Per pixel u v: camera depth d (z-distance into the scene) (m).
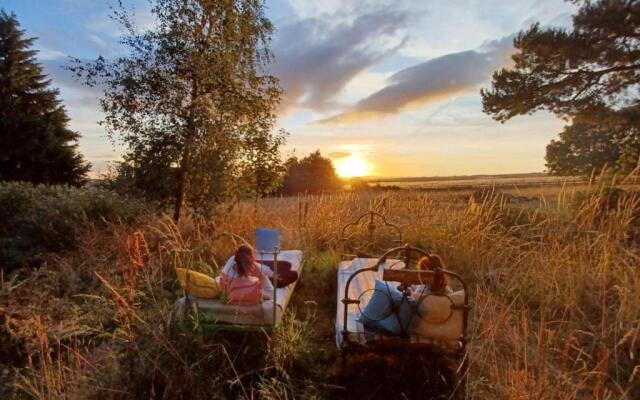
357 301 3.96
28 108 22.23
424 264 4.17
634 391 3.88
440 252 8.02
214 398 3.57
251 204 11.23
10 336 4.50
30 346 4.20
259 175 10.33
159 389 3.59
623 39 13.41
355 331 3.96
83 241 7.04
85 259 6.70
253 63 10.02
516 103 15.00
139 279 5.73
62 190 10.02
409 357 4.07
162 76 9.05
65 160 21.44
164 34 9.06
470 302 5.75
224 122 9.46
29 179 20.69
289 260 6.82
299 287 6.96
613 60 13.27
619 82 14.29
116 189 9.45
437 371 4.10
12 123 20.42
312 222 9.78
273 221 10.28
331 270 7.35
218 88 9.50
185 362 3.63
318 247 9.14
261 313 4.39
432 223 9.32
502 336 4.51
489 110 15.92
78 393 3.49
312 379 4.13
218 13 9.37
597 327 4.74
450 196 12.04
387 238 9.10
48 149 21.06
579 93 14.64
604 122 14.47
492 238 7.68
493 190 8.73
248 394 3.81
